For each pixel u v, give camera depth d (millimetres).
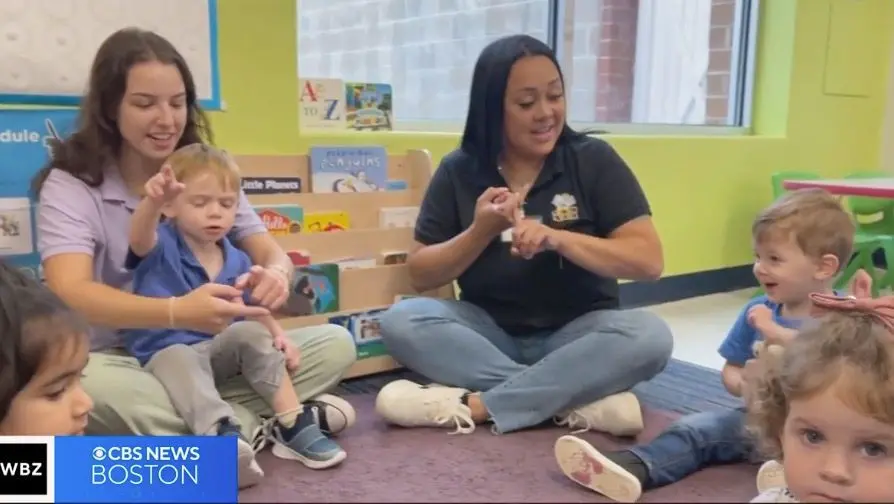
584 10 2859
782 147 3354
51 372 1055
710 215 3115
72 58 1669
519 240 1513
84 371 1260
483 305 1755
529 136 1634
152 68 1393
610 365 1522
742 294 3133
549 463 1404
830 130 3562
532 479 1333
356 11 2631
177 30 1788
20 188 1606
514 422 1546
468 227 1708
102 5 1690
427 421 1562
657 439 1372
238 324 1423
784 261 1381
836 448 977
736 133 3371
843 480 964
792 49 3289
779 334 1299
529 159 1712
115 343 1429
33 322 1042
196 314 1276
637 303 2887
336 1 2613
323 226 1952
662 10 3133
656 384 1923
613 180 1656
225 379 1461
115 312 1283
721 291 3197
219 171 1410
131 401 1279
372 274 1949
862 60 3619
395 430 1564
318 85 2109
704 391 1873
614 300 1730
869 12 3592
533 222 1543
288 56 1980
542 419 1556
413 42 2725
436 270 1676
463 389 1603
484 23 2799
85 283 1313
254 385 1413
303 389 1502
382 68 2709
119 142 1452
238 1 1878
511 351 1695
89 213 1396
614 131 2914
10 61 1595
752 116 3436
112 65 1396
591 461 1268
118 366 1318
